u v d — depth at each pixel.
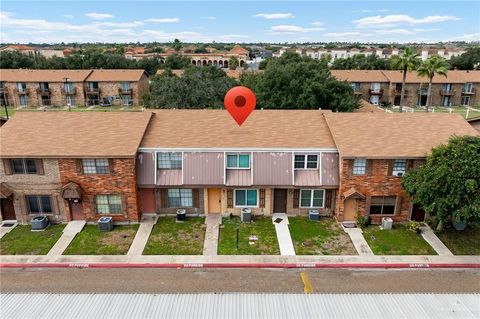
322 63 53.25
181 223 23.98
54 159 22.77
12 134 24.05
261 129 25.52
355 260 20.08
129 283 18.12
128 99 74.25
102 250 20.92
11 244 21.50
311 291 17.55
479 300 11.07
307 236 22.48
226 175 23.91
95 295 11.10
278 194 24.80
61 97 72.88
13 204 23.77
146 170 23.73
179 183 23.72
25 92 71.94
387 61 96.44
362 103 48.91
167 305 10.64
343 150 22.94
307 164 24.22
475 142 20.86
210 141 24.38
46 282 18.20
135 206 23.72
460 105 74.19
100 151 22.72
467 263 19.86
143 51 173.25
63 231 22.94
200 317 10.16
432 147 22.81
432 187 20.19
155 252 20.75
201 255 20.50
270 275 18.86
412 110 68.75
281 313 10.34
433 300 11.05
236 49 167.38
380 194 23.56
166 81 46.06
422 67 57.69
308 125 25.92
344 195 23.33
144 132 24.69
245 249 21.08
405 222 24.19
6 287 17.81
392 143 23.58
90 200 23.56
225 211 24.98
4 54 95.94
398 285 18.06
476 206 19.17
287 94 41.59
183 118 26.62
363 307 10.67
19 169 23.17
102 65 98.12
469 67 104.25
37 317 10.13
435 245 21.53
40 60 99.19
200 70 52.41
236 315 10.23
